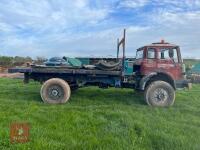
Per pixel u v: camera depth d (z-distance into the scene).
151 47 10.04
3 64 27.22
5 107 8.40
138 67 10.26
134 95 11.56
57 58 12.35
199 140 5.79
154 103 9.74
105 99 10.73
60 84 9.88
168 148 5.41
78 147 5.20
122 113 7.76
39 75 10.58
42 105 9.35
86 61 11.26
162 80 10.18
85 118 7.30
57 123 6.73
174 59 10.05
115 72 10.03
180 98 11.50
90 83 10.67
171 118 7.81
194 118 7.89
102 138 5.71
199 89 14.55
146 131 6.22
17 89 12.74
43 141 5.36
